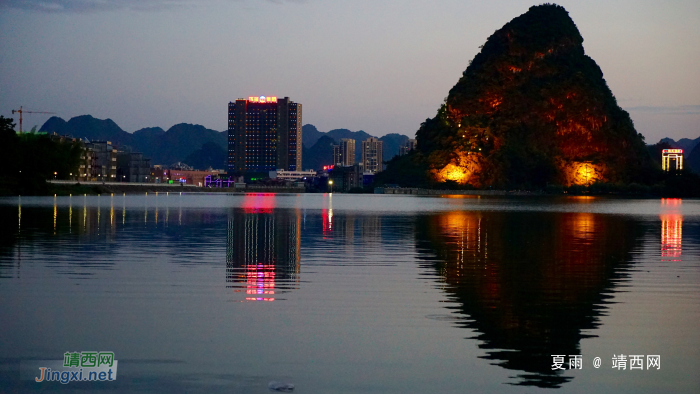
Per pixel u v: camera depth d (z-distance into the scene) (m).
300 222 76.69
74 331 19.98
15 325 20.67
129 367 16.80
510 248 45.91
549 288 28.12
